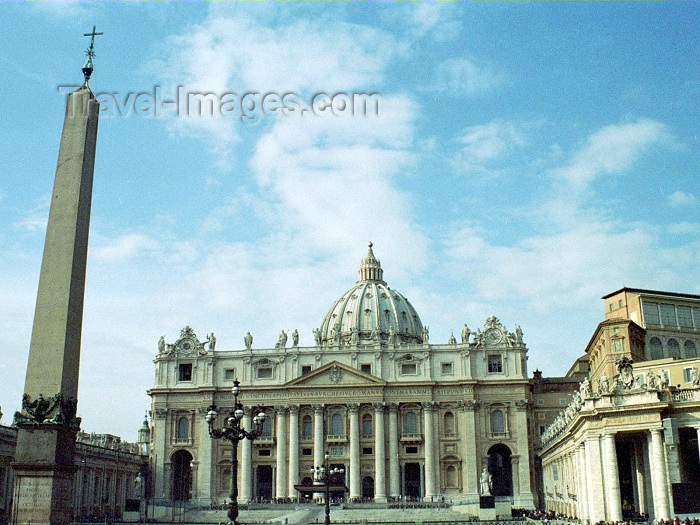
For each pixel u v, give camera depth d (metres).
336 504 118.31
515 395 132.62
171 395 137.75
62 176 42.09
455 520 100.19
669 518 56.91
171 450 135.62
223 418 136.62
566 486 93.00
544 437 122.94
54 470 38.53
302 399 134.62
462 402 132.50
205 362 138.50
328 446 133.25
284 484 132.12
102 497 113.50
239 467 134.25
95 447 111.31
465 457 130.25
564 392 140.12
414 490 136.25
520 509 113.56
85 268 42.31
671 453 58.06
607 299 113.50
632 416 60.06
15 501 38.16
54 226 41.31
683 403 58.44
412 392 133.75
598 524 57.53
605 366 103.62
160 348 140.62
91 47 45.09
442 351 135.75
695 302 110.50
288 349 138.25
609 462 60.97
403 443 132.88
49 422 38.94
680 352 107.44
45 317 40.22
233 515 39.88
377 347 136.75
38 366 39.75
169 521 105.94
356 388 134.00
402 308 198.38
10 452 81.00
